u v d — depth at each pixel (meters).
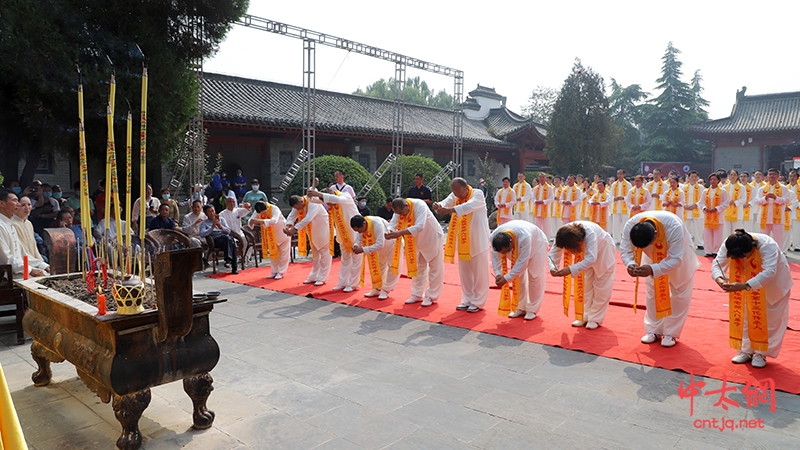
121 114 9.12
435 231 6.78
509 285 6.00
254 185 13.35
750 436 3.26
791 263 10.34
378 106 23.97
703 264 10.30
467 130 26.88
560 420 3.52
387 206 11.52
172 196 14.51
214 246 9.42
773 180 11.33
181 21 10.32
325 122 18.41
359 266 7.85
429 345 5.23
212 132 16.97
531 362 4.68
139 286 3.16
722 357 4.61
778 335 4.29
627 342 5.12
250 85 19.52
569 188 14.59
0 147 9.29
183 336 3.22
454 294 7.60
